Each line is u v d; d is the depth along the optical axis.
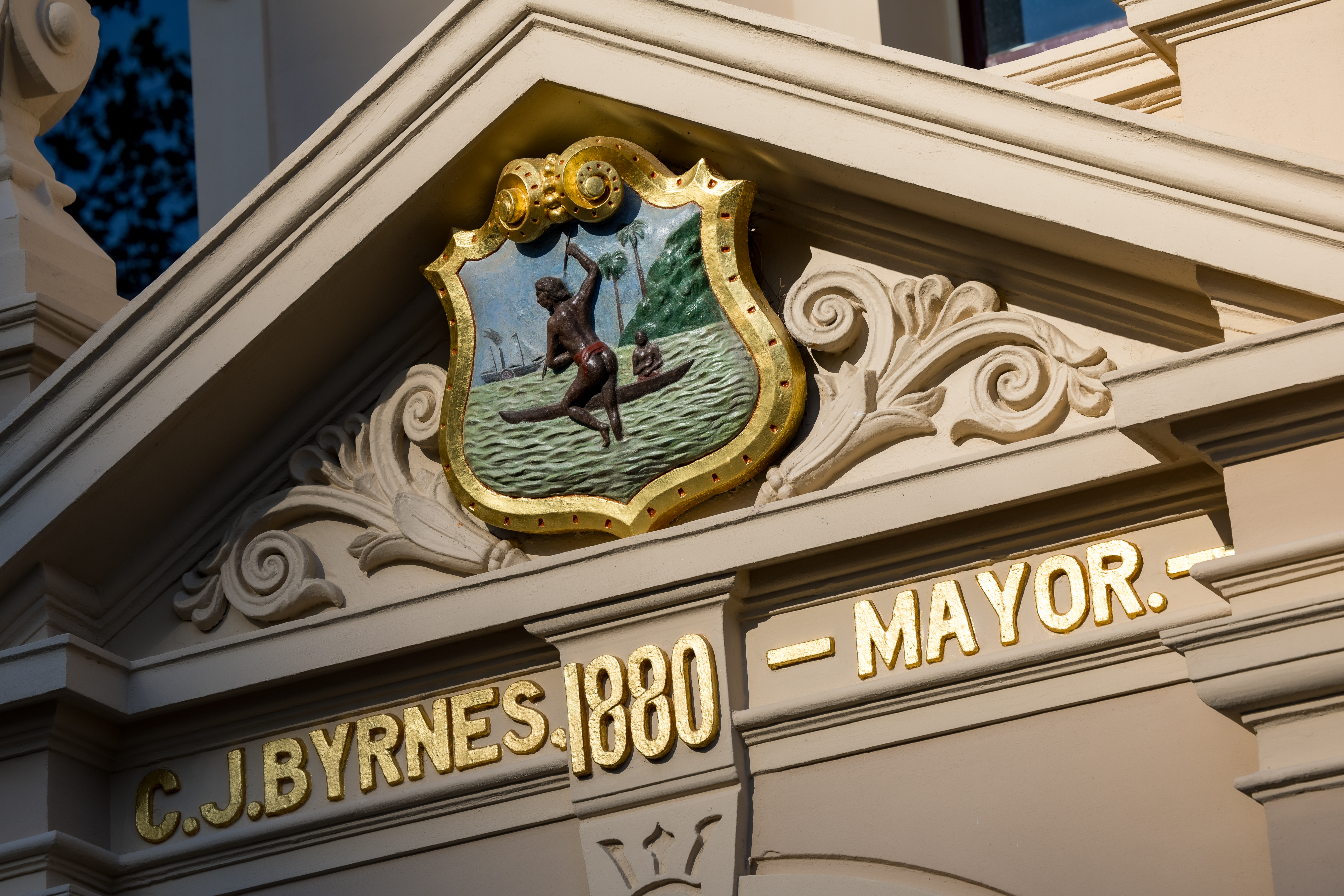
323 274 7.70
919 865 6.73
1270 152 6.30
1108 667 6.68
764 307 7.31
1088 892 6.45
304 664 7.70
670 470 7.32
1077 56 8.71
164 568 8.30
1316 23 6.66
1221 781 6.40
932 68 6.84
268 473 8.23
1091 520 6.86
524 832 7.46
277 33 11.49
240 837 7.80
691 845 7.00
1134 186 6.52
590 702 7.28
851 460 7.20
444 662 7.70
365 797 7.69
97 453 7.88
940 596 6.99
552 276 7.64
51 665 7.69
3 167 8.91
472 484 7.62
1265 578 6.18
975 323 7.09
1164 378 6.23
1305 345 6.07
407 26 11.16
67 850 7.70
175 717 8.05
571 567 7.35
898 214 7.23
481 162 7.75
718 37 7.20
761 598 7.28
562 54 7.47
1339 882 5.82
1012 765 6.72
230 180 11.35
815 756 7.01
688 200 7.44
